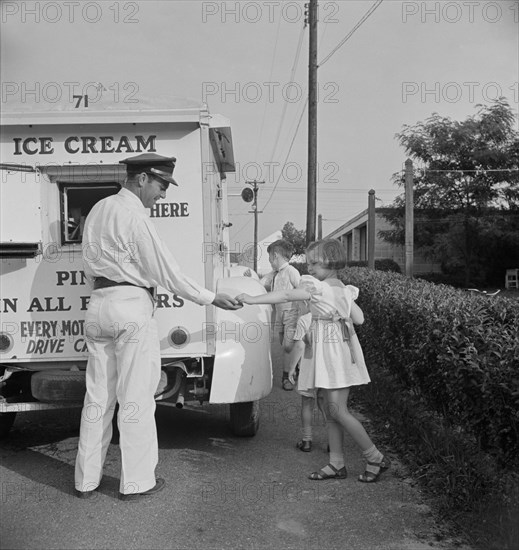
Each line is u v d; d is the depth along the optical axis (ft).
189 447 17.10
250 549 11.27
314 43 61.41
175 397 16.14
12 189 14.83
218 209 19.43
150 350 13.32
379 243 101.65
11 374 15.83
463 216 89.56
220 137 17.66
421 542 11.50
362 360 14.51
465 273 93.04
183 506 13.08
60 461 16.01
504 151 89.04
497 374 11.78
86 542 11.50
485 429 12.94
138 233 12.91
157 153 15.26
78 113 14.90
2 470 15.34
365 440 14.28
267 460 16.03
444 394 15.30
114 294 13.01
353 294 14.39
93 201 15.83
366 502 13.29
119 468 15.24
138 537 11.71
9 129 15.03
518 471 11.81
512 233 88.33
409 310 17.60
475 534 11.52
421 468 14.57
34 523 12.26
